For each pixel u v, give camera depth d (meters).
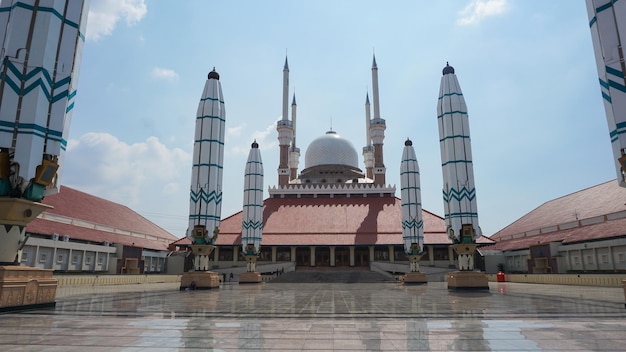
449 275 33.34
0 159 15.70
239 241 65.19
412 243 47.88
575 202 59.19
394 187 77.12
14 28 16.45
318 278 55.09
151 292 28.41
